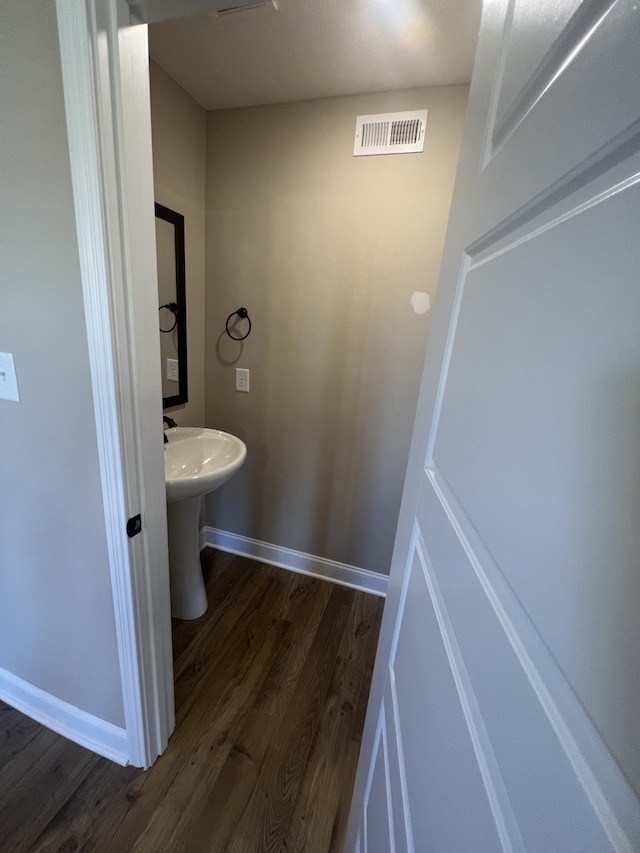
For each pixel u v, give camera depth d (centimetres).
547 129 32
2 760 112
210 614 175
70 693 115
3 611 115
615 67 23
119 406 79
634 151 21
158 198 146
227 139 163
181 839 97
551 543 26
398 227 151
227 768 113
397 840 52
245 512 211
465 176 55
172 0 62
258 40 120
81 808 102
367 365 170
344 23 111
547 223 31
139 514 90
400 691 62
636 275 20
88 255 70
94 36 60
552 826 23
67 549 97
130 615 95
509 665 29
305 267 167
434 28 110
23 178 71
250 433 197
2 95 67
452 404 51
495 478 35
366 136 146
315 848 97
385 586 195
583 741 21
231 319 183
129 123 68
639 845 17
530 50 36
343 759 118
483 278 44
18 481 96
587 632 22
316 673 148
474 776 33
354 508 191
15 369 85
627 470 20
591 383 23
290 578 203
